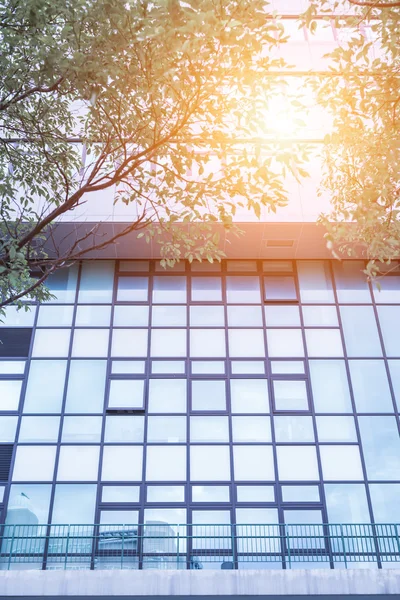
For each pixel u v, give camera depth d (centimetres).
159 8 614
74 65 703
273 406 1560
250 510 1418
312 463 1483
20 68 766
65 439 1498
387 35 737
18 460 1466
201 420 1543
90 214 1597
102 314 1703
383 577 1132
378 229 822
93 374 1605
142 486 1438
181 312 1716
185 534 1377
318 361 1641
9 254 680
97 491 1427
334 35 1822
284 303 1734
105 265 1789
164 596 1109
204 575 1128
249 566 1334
